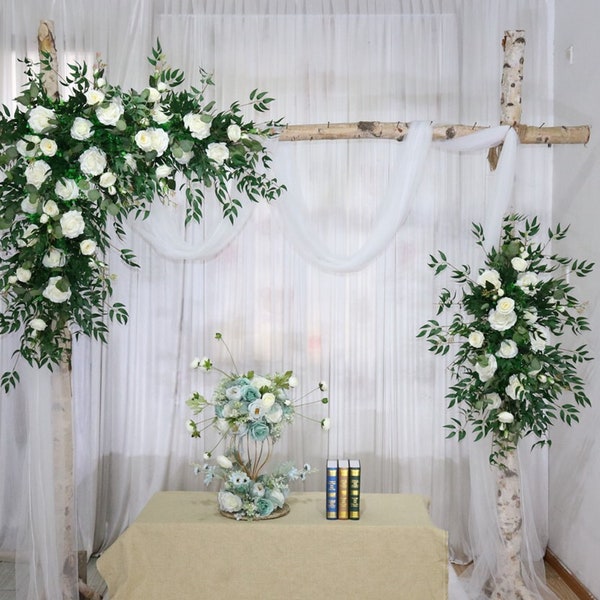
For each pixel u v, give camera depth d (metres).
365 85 4.71
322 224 4.69
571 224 4.36
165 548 3.50
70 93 4.47
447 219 4.66
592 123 4.11
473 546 4.34
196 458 4.71
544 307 3.79
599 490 3.97
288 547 3.49
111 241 4.59
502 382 3.86
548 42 4.68
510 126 4.09
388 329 4.70
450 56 4.69
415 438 4.69
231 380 3.73
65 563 3.88
